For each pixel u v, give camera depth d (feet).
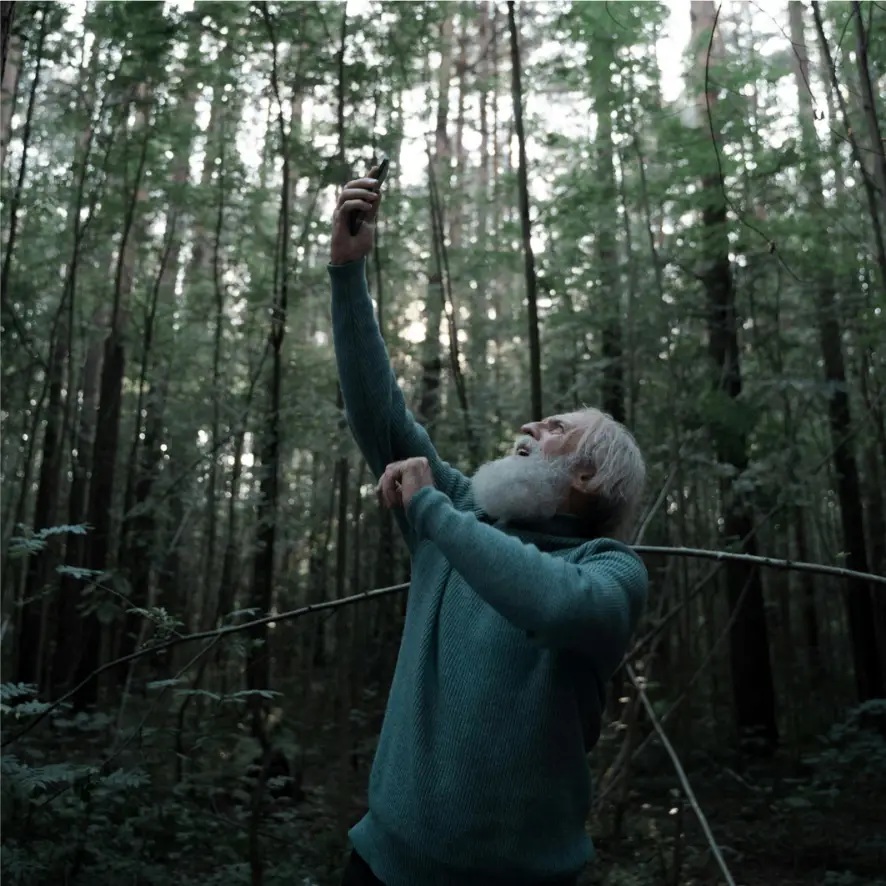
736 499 21.25
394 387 5.27
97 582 9.20
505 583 3.77
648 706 10.09
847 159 19.93
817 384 20.17
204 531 34.76
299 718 23.03
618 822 15.21
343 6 22.41
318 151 23.15
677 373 24.73
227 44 23.06
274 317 21.99
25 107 26.73
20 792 11.75
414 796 4.13
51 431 31.14
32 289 26.48
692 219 27.48
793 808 18.10
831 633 42.16
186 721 18.04
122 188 27.09
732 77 20.79
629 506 4.72
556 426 4.88
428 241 30.91
